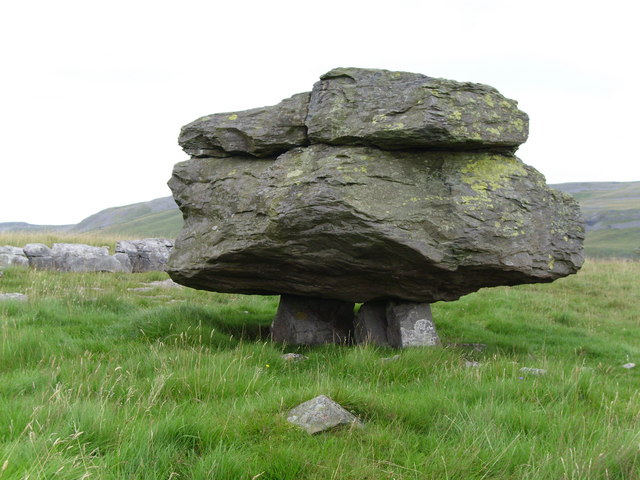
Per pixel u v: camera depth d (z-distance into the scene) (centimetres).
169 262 986
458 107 842
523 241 845
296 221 812
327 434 498
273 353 812
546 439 509
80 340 834
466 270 845
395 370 743
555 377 714
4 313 986
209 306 1305
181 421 478
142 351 780
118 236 2759
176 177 1036
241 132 963
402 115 842
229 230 898
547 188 908
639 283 1972
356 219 792
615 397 621
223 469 405
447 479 424
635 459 452
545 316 1446
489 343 1084
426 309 973
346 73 910
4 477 333
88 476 368
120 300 1259
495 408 563
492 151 900
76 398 533
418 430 536
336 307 1058
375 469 433
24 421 458
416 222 809
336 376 738
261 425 497
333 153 866
